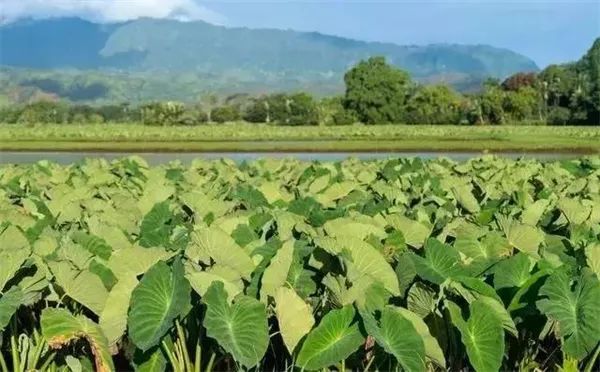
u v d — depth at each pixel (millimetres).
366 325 4262
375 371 4727
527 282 4766
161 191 8703
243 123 88188
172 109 83375
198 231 5090
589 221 7309
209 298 4363
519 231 5895
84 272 4660
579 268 5055
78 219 7355
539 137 57562
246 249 5527
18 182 11141
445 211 7578
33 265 5105
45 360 4797
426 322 4828
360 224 5680
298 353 4500
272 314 4793
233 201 8656
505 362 5023
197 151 43469
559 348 5012
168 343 4625
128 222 7020
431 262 5051
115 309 4598
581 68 92250
